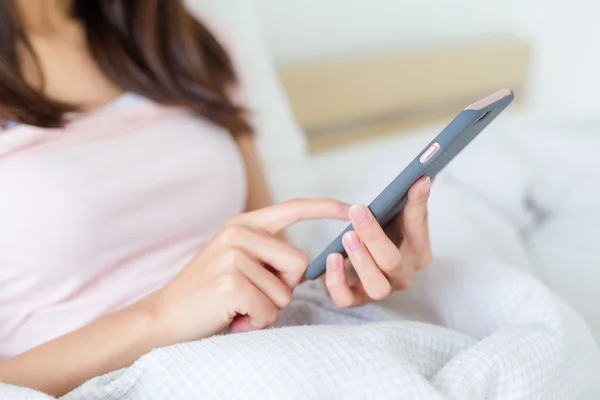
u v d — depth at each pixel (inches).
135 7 34.2
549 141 46.6
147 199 30.2
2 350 28.5
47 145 28.7
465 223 36.3
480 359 19.7
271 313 23.8
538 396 20.3
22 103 29.0
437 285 28.1
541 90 73.0
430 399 17.4
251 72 44.4
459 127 18.4
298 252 24.2
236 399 17.1
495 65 70.0
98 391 19.3
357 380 17.5
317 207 24.8
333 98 56.4
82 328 24.5
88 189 28.1
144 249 30.1
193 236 32.3
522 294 25.9
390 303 29.8
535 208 43.9
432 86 64.2
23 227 27.1
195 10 42.0
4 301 28.3
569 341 23.0
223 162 33.8
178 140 32.4
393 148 51.1
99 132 30.4
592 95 67.9
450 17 70.2
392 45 66.4
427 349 22.0
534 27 72.6
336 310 28.2
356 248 21.9
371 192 39.4
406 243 25.0
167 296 24.5
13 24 30.1
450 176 43.5
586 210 41.9
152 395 18.7
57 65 33.0
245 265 23.5
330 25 60.9
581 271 36.6
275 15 57.3
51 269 27.6
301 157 45.8
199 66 36.0
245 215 25.5
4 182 27.2
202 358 18.5
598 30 66.5
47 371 22.9
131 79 33.1
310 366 17.5
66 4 34.6
